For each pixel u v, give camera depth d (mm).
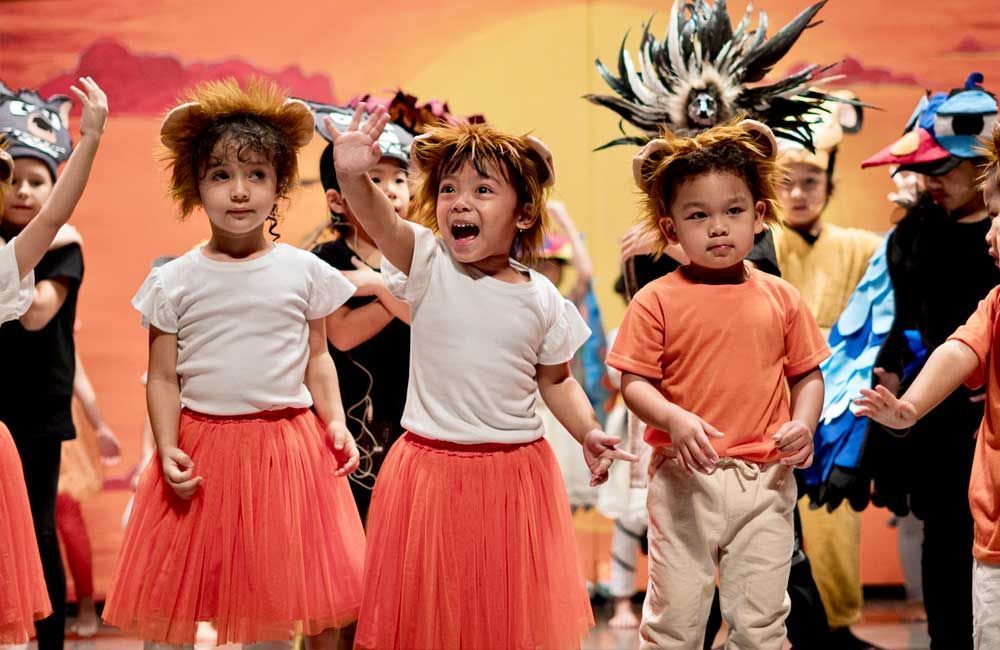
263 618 2303
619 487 4379
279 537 2332
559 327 2381
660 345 2363
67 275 3195
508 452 2297
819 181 3848
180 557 2314
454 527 2240
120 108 4848
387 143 2941
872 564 4836
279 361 2395
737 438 2322
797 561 3064
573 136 4961
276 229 4859
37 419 3156
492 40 4945
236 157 2357
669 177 2381
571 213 4961
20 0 4820
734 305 2346
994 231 2391
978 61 4848
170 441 2348
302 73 4930
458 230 2285
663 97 2982
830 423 3291
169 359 2400
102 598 4672
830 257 3889
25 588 2504
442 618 2219
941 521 3125
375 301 2797
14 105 3301
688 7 3098
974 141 3154
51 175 3309
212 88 2477
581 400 2412
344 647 2785
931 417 3125
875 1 4832
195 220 4855
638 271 2963
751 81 3041
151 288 2389
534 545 2279
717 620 3164
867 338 3357
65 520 4102
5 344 3139
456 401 2270
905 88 4844
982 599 2291
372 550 2283
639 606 4562
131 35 4859
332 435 2443
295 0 4914
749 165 2371
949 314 3164
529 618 2242
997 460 2309
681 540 2348
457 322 2275
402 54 4949
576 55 4957
